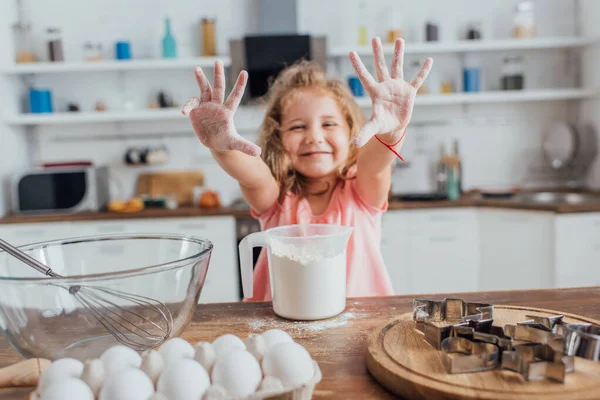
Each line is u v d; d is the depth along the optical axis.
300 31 3.39
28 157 3.41
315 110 1.21
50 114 3.13
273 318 0.87
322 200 1.30
